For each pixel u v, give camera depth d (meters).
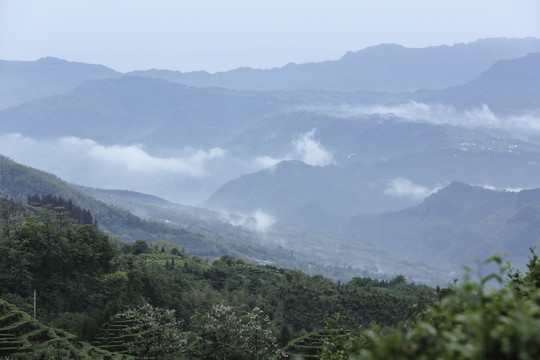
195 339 122.25
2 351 101.19
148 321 95.44
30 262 170.38
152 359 93.81
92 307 173.75
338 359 21.20
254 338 105.62
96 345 131.75
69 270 186.25
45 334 116.56
